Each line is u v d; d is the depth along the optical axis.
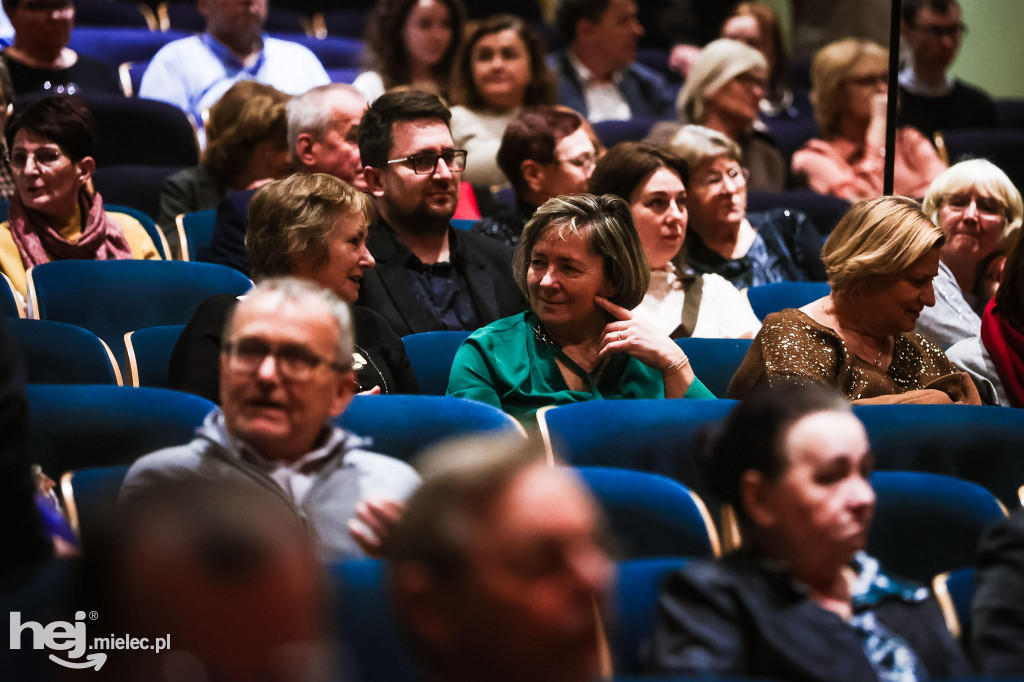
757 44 13.70
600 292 5.60
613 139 11.50
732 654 3.30
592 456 4.81
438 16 11.75
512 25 10.78
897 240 5.47
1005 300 6.23
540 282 5.57
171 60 11.71
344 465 4.17
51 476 4.41
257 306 4.02
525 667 2.12
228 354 4.02
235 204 8.02
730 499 3.61
